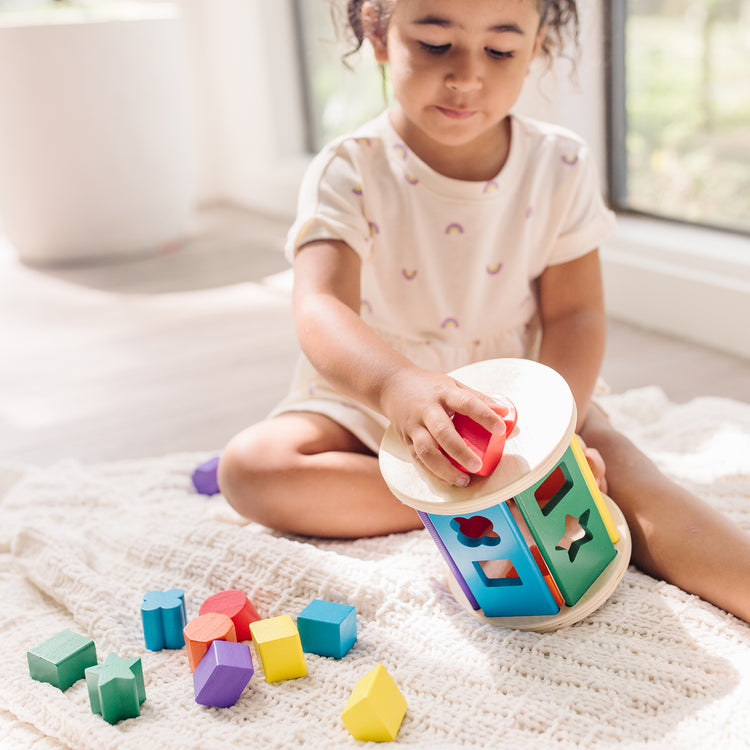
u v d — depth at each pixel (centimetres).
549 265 105
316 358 88
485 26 86
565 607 79
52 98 230
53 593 92
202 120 310
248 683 76
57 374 168
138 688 73
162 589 90
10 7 271
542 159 102
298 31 280
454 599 85
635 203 187
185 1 298
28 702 75
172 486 118
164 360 171
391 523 96
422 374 78
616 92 181
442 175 98
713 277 157
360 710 67
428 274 101
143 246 250
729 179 182
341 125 278
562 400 76
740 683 70
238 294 210
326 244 96
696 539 82
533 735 68
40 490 118
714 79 181
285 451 93
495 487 69
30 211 240
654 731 66
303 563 87
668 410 129
